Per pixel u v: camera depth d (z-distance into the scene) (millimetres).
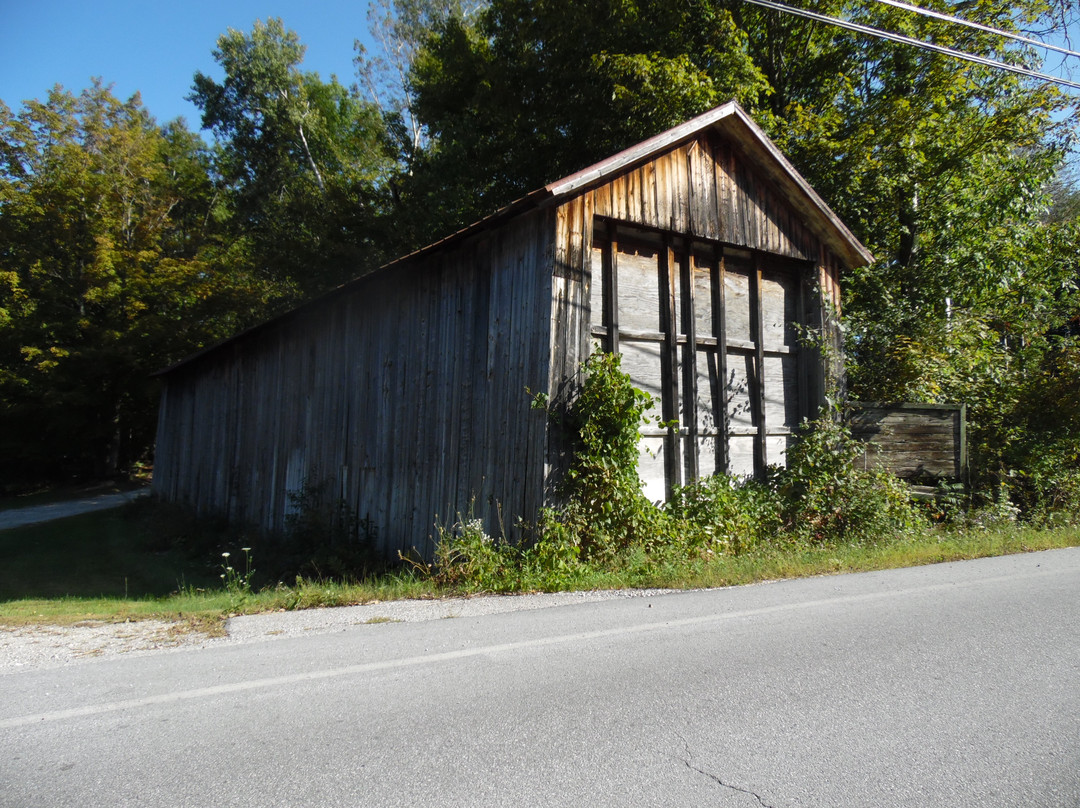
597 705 3615
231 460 15758
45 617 5770
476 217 21578
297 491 13180
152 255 26875
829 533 9234
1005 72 15789
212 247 32625
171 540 14562
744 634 4871
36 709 3619
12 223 25938
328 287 26781
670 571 7129
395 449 10750
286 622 5504
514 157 20766
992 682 3904
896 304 14000
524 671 4160
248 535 13367
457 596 6711
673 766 2936
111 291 25969
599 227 9047
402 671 4180
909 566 7383
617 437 8148
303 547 11414
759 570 7027
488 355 9117
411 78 31000
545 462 7965
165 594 9250
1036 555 7914
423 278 10633
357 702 3689
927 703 3611
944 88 15523
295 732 3314
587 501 7988
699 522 8750
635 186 9102
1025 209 16453
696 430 9727
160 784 2820
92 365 25547
